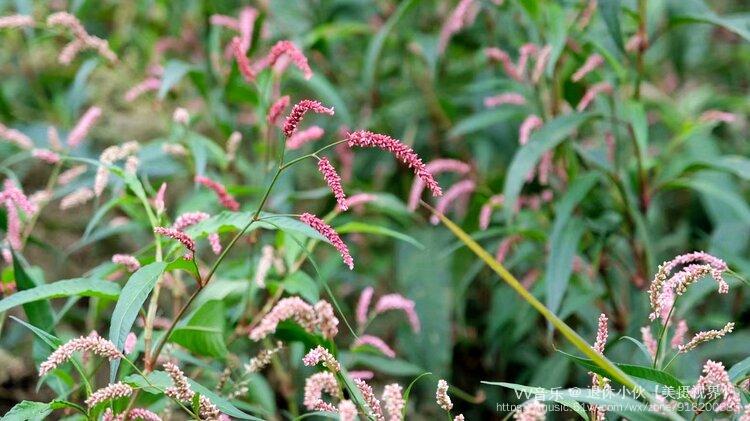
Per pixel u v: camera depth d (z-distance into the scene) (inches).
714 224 73.5
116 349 42.3
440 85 76.4
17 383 56.1
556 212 58.2
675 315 54.6
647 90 81.8
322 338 48.8
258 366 46.6
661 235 75.4
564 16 56.1
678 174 57.2
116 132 71.1
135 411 43.9
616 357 56.9
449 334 61.4
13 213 50.2
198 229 45.6
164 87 56.9
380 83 78.4
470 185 58.6
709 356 58.0
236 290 52.9
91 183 58.0
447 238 65.1
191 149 56.5
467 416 64.7
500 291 62.8
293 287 51.0
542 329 64.9
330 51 76.0
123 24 80.7
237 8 73.7
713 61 91.9
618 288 61.2
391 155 74.0
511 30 65.0
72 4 62.9
